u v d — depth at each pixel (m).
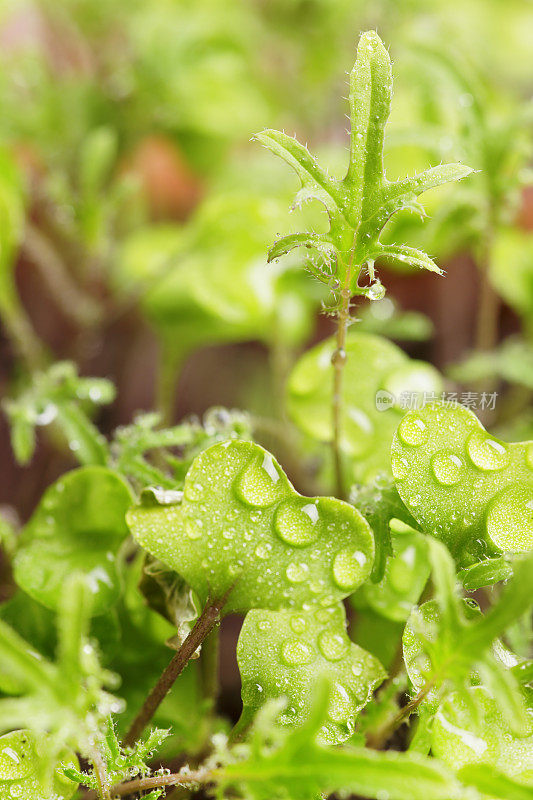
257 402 0.27
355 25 0.29
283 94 0.30
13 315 0.22
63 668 0.14
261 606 0.16
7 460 0.24
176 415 0.28
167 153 0.28
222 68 0.27
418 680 0.15
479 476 0.16
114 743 0.15
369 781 0.14
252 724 0.16
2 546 0.17
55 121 0.25
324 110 0.31
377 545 0.16
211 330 0.21
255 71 0.30
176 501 0.16
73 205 0.23
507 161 0.20
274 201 0.22
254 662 0.16
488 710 0.15
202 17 0.27
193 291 0.21
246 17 0.29
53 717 0.14
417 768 0.14
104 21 0.28
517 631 0.16
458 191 0.19
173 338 0.22
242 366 0.29
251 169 0.26
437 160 0.20
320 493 0.20
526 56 0.32
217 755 0.15
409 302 0.27
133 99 0.26
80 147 0.26
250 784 0.15
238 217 0.22
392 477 0.16
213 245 0.22
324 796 0.15
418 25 0.27
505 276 0.23
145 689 0.17
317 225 0.22
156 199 0.28
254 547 0.16
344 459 0.17
